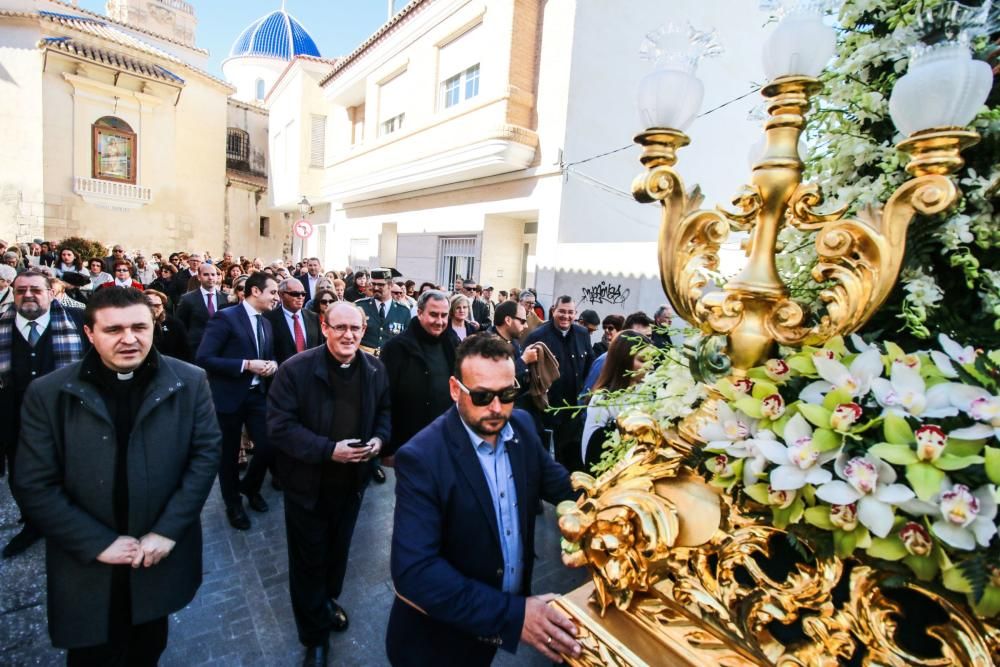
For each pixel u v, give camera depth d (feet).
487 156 26.63
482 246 30.81
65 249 29.01
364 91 42.86
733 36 29.89
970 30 2.91
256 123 82.69
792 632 3.34
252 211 77.41
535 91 26.94
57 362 10.65
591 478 4.30
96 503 5.70
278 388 7.92
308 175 56.90
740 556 3.34
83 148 57.36
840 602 3.12
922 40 3.07
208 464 6.48
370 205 44.06
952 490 2.57
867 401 3.10
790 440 3.07
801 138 4.58
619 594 3.75
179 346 13.15
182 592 6.28
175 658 7.61
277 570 9.86
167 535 5.93
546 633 3.82
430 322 10.80
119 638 6.07
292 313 13.79
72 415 5.64
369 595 9.32
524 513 5.23
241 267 34.40
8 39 53.72
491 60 27.04
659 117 3.38
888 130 4.03
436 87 31.94
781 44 3.26
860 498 2.78
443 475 4.79
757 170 3.48
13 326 10.39
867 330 4.07
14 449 10.53
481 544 4.81
